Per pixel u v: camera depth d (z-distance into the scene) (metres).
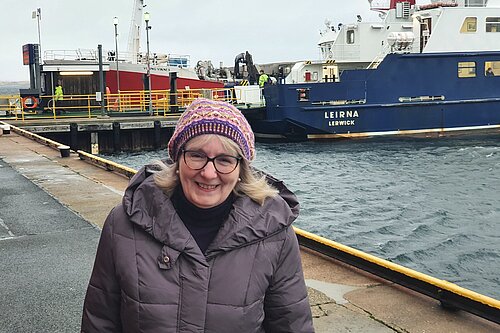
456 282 9.44
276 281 2.15
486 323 4.39
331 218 14.55
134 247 2.09
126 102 34.59
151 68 37.50
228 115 2.13
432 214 14.66
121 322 2.16
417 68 30.48
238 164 2.13
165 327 2.01
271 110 31.31
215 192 2.12
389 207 15.69
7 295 5.25
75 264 6.20
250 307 2.06
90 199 9.95
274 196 2.19
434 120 31.02
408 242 12.01
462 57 30.95
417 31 32.16
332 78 31.14
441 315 4.55
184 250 2.04
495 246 11.56
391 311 4.65
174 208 2.13
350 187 19.05
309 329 2.19
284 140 31.75
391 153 26.89
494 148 27.62
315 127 30.33
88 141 30.28
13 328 4.51
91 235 7.47
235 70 43.81
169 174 2.17
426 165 23.39
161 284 2.03
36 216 8.62
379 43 33.53
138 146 31.67
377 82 30.33
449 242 11.91
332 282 5.37
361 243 12.07
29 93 34.19
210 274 2.05
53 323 4.61
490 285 9.25
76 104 35.91
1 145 20.05
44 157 16.42
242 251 2.08
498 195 17.11
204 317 2.03
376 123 30.59
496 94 31.70
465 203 16.05
